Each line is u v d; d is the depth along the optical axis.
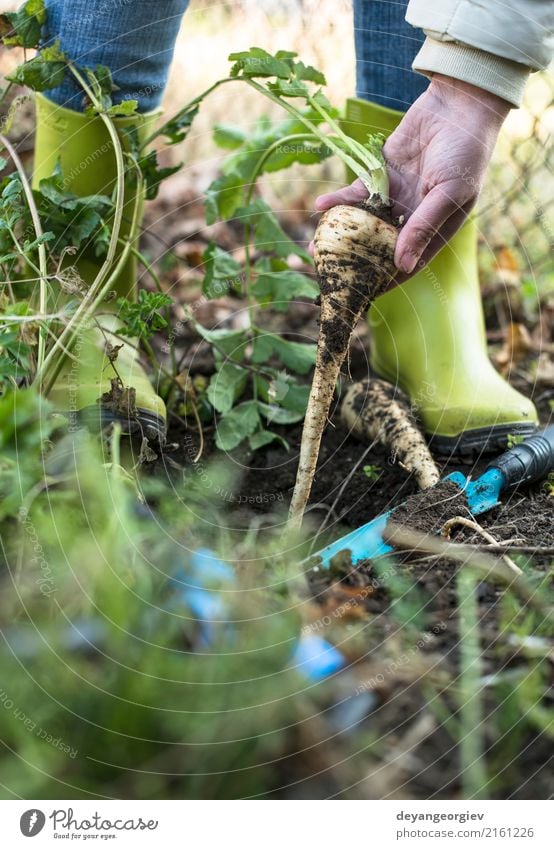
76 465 1.18
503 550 1.23
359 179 1.42
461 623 1.10
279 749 0.93
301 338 1.96
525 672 1.02
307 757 0.94
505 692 1.00
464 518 1.29
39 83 1.47
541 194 2.19
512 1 1.26
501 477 1.40
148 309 1.39
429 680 1.02
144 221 2.32
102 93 1.48
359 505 1.45
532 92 2.39
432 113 1.36
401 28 1.54
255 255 2.24
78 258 1.47
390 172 1.41
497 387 1.60
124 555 1.08
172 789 0.92
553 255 2.08
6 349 1.25
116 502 1.09
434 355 1.62
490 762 0.94
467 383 1.59
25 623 1.03
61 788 0.91
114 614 0.97
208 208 1.70
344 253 1.30
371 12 1.54
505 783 0.93
